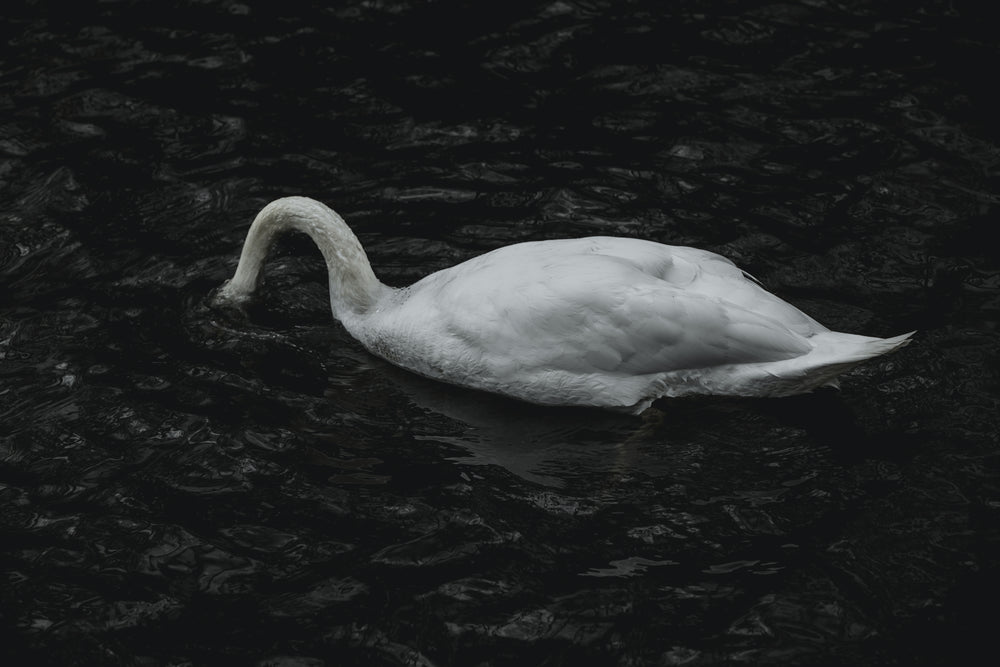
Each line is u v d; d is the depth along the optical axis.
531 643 7.78
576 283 9.73
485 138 14.05
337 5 16.70
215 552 8.59
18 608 8.15
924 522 8.62
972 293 11.23
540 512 8.94
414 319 10.47
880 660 7.55
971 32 15.55
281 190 13.24
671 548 8.54
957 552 8.34
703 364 9.73
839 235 12.20
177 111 14.50
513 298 9.88
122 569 8.46
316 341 11.14
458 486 9.20
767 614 7.93
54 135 14.08
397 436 9.83
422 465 9.47
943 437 9.44
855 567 8.27
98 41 15.84
